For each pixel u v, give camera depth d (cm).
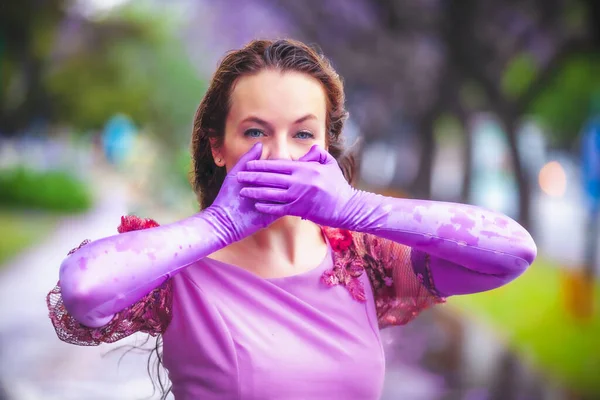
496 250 245
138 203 3669
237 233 237
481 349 1084
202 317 246
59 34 3297
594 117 2461
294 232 257
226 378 240
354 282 259
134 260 225
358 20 2911
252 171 238
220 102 255
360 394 249
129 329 246
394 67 2991
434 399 817
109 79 3859
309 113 247
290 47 251
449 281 263
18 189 3362
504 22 2377
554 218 3691
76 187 3456
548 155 3797
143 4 4431
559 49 2031
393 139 3669
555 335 1159
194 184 283
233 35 3475
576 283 1277
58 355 945
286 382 240
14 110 3088
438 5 2356
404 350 1045
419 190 2919
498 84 2375
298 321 247
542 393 860
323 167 239
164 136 4825
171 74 4634
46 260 1903
